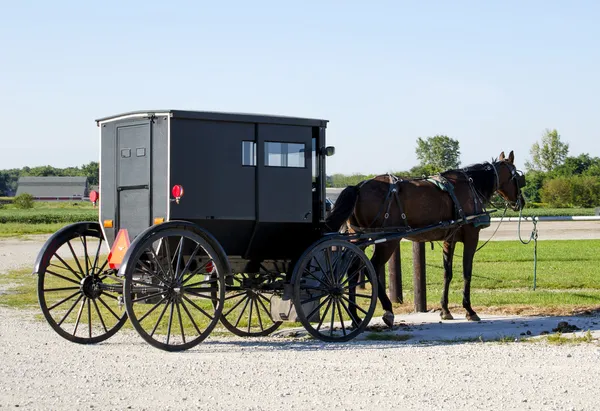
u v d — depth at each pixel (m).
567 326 12.12
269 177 10.98
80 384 7.94
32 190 190.62
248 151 10.86
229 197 10.70
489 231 46.16
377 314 14.66
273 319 11.41
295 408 6.93
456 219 13.12
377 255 12.50
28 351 10.15
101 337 11.09
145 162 10.62
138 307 15.23
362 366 8.94
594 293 17.33
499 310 14.73
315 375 8.39
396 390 7.64
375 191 12.38
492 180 14.33
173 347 10.16
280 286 11.41
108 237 11.23
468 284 13.52
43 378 8.27
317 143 11.51
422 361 9.25
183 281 10.32
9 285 20.47
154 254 10.05
